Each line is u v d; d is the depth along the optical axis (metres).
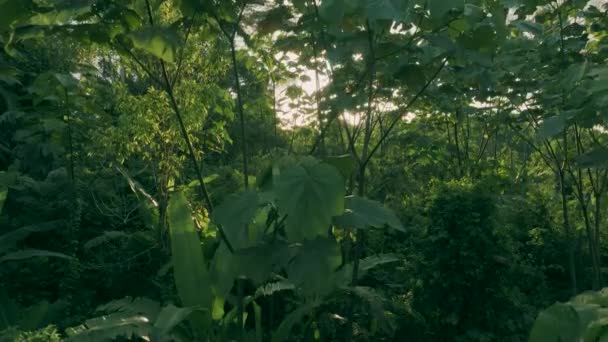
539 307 7.31
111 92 7.88
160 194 7.49
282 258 4.48
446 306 6.46
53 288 7.34
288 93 7.89
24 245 7.57
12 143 10.62
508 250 6.54
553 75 6.44
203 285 5.24
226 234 5.33
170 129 7.16
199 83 7.50
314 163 4.27
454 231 6.44
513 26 5.98
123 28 5.16
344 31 5.32
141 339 5.61
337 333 6.30
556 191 8.80
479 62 5.00
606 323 4.31
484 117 8.56
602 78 4.53
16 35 5.09
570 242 7.29
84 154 8.52
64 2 4.69
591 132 6.43
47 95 7.83
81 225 8.10
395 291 7.49
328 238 4.52
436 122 9.84
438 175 11.10
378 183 9.70
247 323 6.76
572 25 6.26
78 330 4.59
